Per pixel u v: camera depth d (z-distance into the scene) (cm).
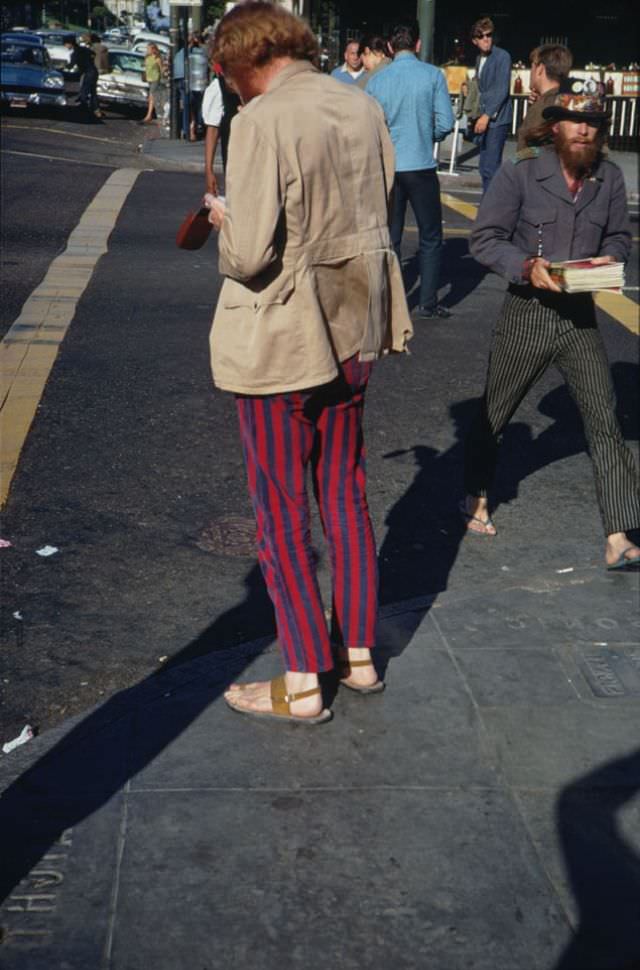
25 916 272
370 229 330
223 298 329
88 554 478
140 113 3064
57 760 333
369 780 328
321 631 350
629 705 370
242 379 325
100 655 402
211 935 268
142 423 636
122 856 293
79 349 774
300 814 312
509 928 274
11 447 587
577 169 440
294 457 338
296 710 352
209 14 3484
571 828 310
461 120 1884
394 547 499
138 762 333
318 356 321
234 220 306
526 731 354
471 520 516
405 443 627
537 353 466
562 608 435
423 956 264
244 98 333
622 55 2731
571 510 547
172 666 397
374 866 293
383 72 856
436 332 873
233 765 333
